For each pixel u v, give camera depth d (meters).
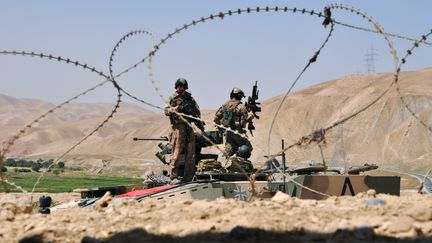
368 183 19.94
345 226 12.16
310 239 11.67
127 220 13.62
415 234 11.77
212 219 13.23
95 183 116.38
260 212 13.54
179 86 23.48
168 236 12.23
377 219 12.73
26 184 104.06
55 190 84.75
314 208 14.19
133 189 24.42
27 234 12.44
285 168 21.03
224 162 24.19
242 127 23.84
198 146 24.33
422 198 15.61
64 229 12.79
